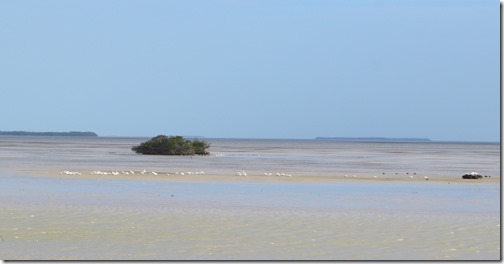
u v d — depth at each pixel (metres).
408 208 34.88
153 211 32.31
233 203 36.28
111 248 23.48
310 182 52.69
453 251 23.38
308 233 26.59
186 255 22.47
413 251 23.33
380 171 71.69
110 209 32.88
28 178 53.59
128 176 56.47
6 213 31.00
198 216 30.75
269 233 26.50
